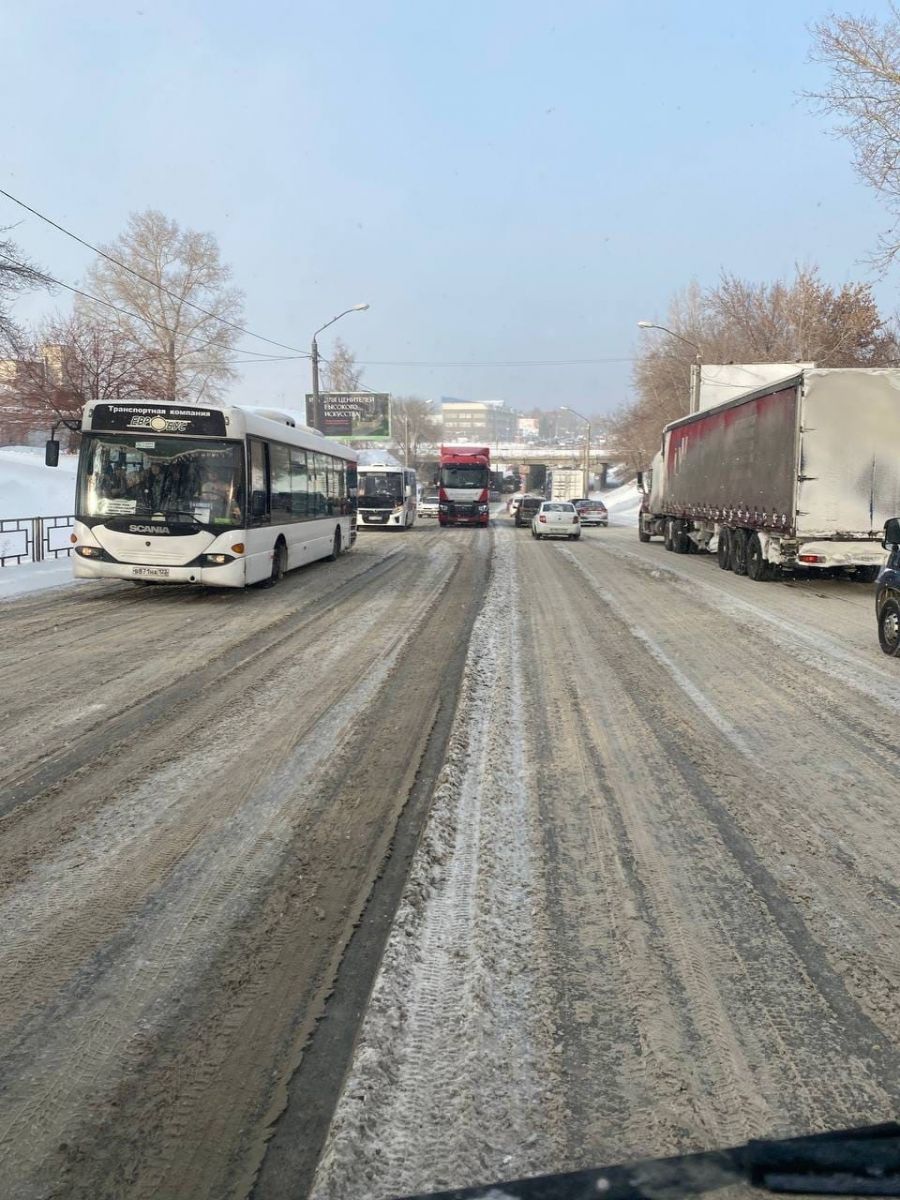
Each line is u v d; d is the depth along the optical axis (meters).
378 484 40.41
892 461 16.30
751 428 19.03
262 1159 2.65
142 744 6.78
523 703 8.08
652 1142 2.69
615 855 4.81
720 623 12.85
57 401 35.53
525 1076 3.00
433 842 4.92
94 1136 2.74
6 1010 3.38
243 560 14.45
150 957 3.76
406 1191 2.50
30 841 4.98
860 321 44.22
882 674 9.44
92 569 14.23
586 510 53.22
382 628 12.18
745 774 6.18
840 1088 2.94
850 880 4.53
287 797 5.68
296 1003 3.44
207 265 48.97
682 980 3.59
